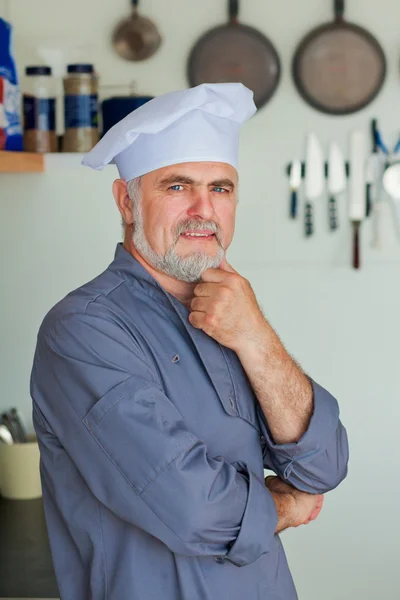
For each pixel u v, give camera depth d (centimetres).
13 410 302
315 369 309
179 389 157
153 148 160
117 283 161
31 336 310
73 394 149
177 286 166
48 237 306
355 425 310
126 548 152
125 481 144
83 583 160
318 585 314
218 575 153
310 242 305
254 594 158
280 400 162
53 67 287
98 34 299
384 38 298
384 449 310
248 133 302
